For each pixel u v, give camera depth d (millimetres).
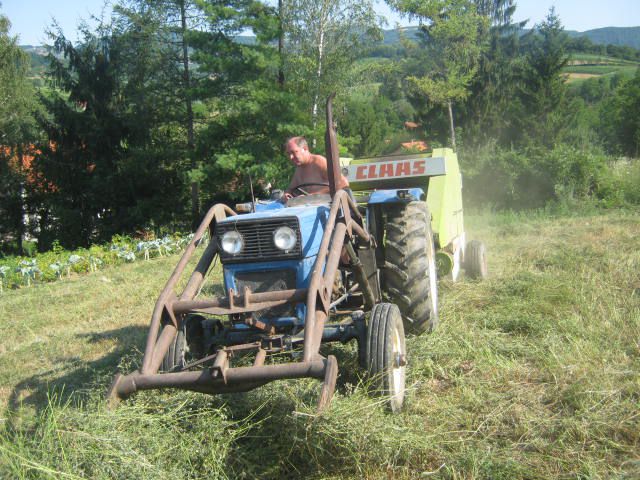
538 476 3203
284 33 23812
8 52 29984
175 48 26594
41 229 28297
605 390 3984
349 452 3311
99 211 27031
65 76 26562
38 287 12320
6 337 7582
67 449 3068
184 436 3395
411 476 3320
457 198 7891
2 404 5012
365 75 24859
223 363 3404
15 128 28859
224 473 3275
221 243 4055
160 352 3672
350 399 3627
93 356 6230
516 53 41906
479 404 4031
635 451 3363
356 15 23562
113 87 26578
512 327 5594
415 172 7082
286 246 3916
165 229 25297
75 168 26500
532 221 14852
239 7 24266
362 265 4824
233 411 3750
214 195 25250
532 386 4277
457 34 19297
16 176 28031
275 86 21562
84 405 4684
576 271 7719
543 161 17672
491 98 23734
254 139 21828
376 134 31875
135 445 3213
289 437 3490
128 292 9805
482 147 21438
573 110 25000
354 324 4254
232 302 3814
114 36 26453
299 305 4121
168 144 25922
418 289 5172
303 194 5398
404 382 4270
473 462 3289
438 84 19609
